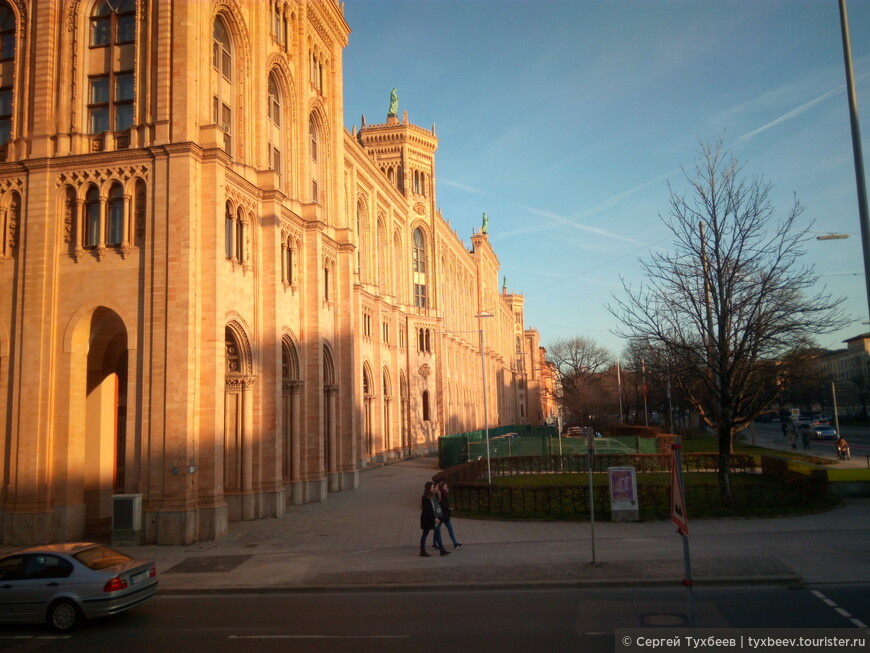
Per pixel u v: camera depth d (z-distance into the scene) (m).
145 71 23.91
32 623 12.56
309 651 10.68
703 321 24.39
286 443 30.62
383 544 20.44
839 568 15.18
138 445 21.89
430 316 68.06
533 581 14.88
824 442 63.75
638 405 95.75
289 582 15.93
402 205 64.31
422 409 65.31
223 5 26.45
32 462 22.66
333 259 36.56
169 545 20.94
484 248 107.69
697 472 37.75
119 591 12.67
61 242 23.62
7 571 12.93
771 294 26.89
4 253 24.17
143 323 22.36
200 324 22.72
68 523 22.66
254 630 12.09
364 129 67.19
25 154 24.45
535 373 178.50
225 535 22.58
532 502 25.09
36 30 24.97
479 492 25.20
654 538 19.12
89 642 11.75
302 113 33.44
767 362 25.38
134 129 23.39
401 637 11.27
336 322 36.72
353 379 37.25
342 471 36.28
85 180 23.58
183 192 22.44
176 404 21.61
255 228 27.16
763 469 33.31
